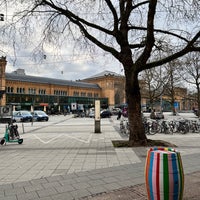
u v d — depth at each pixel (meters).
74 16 11.16
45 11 11.12
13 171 6.71
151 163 3.26
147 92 38.56
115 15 11.03
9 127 11.95
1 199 4.57
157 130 17.05
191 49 10.07
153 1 9.60
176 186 3.14
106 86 86.88
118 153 9.12
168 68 31.84
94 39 11.48
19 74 70.94
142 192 4.78
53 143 12.14
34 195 4.75
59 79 80.31
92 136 15.04
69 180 5.73
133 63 11.20
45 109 68.81
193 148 10.20
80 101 79.12
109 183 5.43
